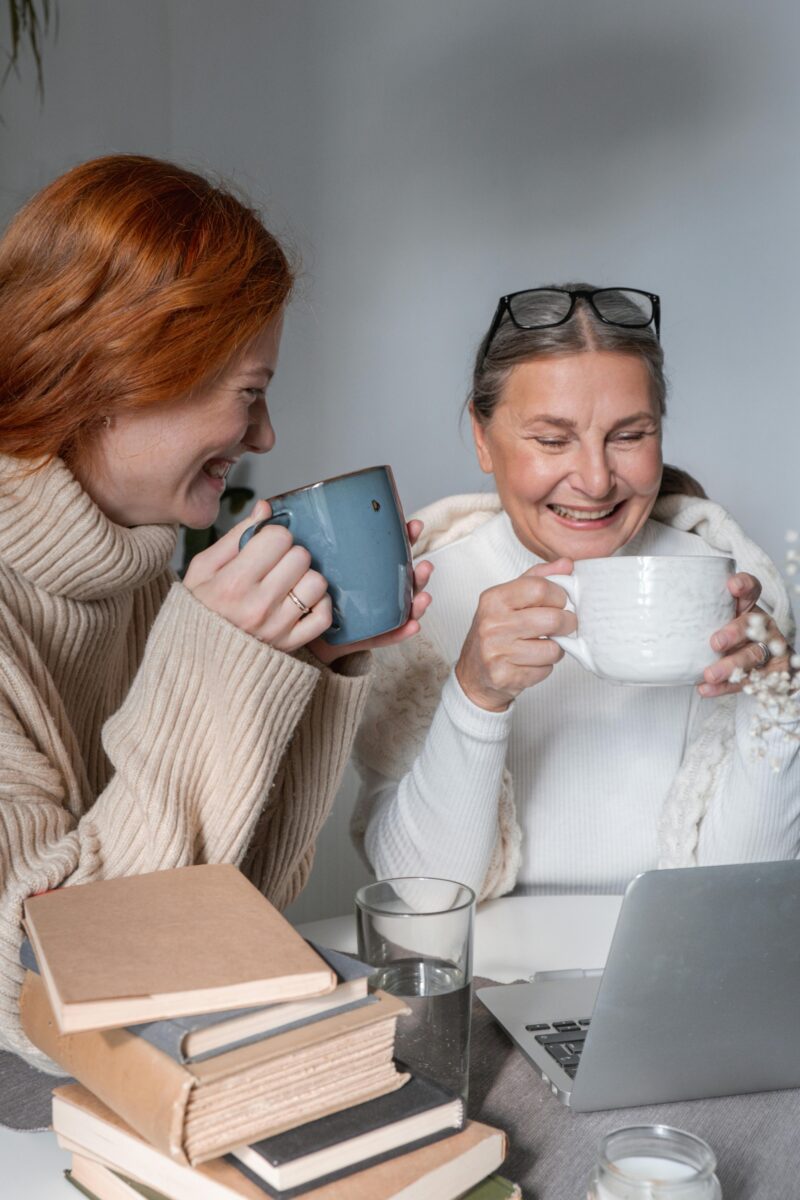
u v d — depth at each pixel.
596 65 3.11
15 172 3.69
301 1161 0.58
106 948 0.64
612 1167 0.59
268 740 0.85
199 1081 0.57
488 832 1.19
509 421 1.27
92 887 0.74
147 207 0.85
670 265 3.05
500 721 1.13
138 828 0.83
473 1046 0.84
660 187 3.04
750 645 0.89
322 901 1.66
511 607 1.06
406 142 3.45
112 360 0.83
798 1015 0.74
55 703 0.93
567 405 1.21
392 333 3.53
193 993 0.59
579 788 1.38
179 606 0.84
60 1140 0.68
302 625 0.84
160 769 0.84
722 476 3.02
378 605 0.86
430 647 1.34
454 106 3.35
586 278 3.18
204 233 0.86
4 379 0.86
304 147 3.64
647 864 1.37
